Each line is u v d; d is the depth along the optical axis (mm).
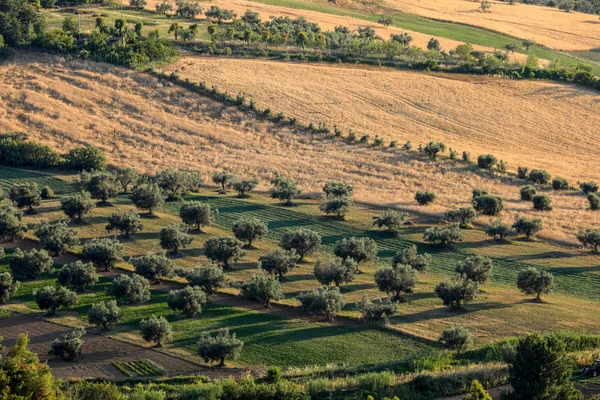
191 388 83750
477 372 84875
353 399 80812
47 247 134500
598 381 83312
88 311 113562
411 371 89250
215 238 133125
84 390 83375
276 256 127438
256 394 79500
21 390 76000
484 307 114812
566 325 107188
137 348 101500
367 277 129625
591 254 142875
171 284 125062
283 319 110625
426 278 129750
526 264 137625
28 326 108375
